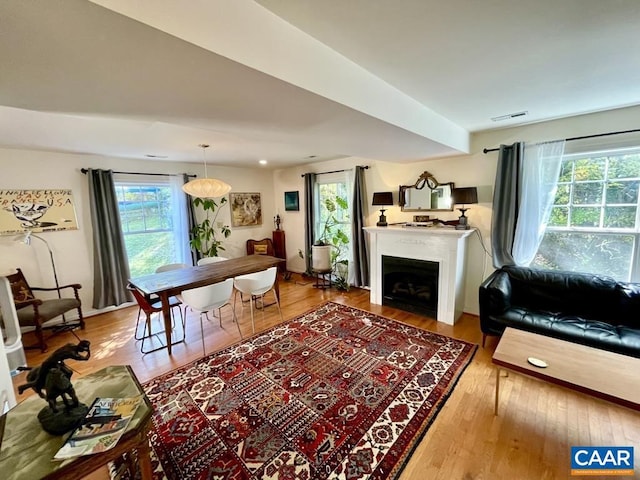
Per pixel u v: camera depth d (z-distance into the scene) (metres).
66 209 3.74
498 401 1.99
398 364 2.54
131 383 1.41
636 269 2.64
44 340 3.22
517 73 1.78
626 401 1.43
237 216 5.72
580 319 2.50
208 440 1.78
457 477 1.50
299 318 3.64
